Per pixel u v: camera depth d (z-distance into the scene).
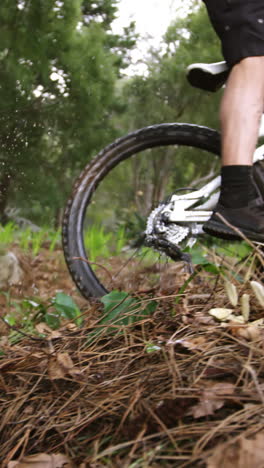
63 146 5.33
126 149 2.21
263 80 1.64
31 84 4.93
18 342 1.60
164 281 2.02
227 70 1.96
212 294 1.43
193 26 9.08
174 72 8.95
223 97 1.68
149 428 0.98
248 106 1.63
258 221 1.63
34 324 1.91
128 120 9.20
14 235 5.25
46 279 3.62
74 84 5.23
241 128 1.63
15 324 2.07
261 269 1.58
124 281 2.30
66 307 1.72
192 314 1.35
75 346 1.39
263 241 1.63
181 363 1.14
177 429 0.95
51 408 1.16
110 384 1.17
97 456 0.94
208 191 2.06
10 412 1.18
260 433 0.87
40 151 5.06
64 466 0.99
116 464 0.93
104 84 5.47
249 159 1.64
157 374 1.12
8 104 4.77
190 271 2.00
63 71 5.30
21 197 4.84
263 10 1.61
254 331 1.18
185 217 2.05
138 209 6.98
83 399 1.13
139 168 6.57
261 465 0.82
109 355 1.31
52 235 5.32
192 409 0.97
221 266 1.41
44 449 1.07
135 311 1.43
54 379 1.24
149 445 0.94
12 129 4.81
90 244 4.00
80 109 5.28
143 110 9.27
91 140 5.34
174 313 1.38
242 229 1.63
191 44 9.09
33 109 5.02
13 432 1.13
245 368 1.04
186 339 1.21
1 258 3.37
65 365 1.22
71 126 5.30
